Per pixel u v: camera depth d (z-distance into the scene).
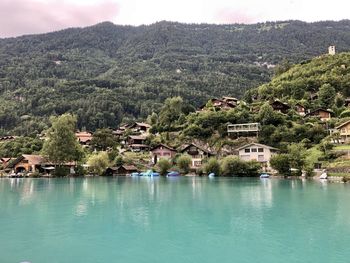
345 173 66.19
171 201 42.62
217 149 101.31
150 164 105.12
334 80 131.12
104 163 98.62
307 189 51.66
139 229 28.80
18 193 53.72
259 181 68.12
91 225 30.39
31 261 21.55
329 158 75.75
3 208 39.31
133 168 100.00
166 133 116.44
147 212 35.78
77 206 40.12
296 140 93.44
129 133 133.00
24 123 195.75
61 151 94.50
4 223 31.47
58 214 35.47
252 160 85.94
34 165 105.44
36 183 74.00
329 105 118.00
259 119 103.69
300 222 30.08
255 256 21.83
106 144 118.94
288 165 75.06
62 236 26.95
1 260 21.75
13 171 105.88
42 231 28.52
